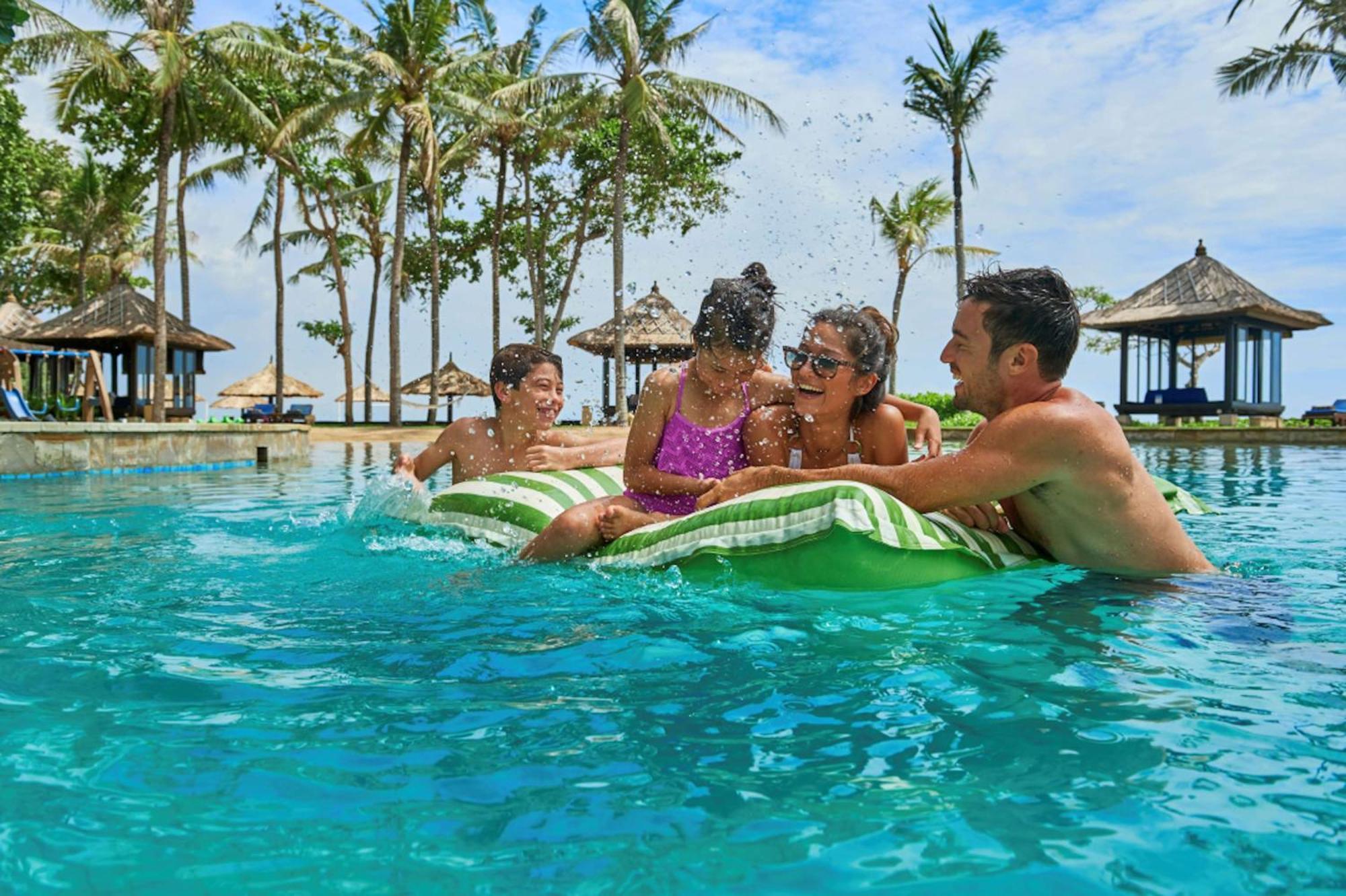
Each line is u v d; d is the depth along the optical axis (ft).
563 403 15.87
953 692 6.00
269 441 45.78
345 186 101.86
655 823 4.07
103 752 4.93
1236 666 6.55
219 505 20.06
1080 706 5.67
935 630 7.63
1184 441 62.49
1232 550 12.06
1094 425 9.39
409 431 82.84
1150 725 5.33
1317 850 3.79
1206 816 4.12
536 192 98.73
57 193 117.80
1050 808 4.22
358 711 5.65
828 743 5.07
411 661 6.81
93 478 31.50
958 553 9.59
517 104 77.61
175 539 13.70
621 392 76.89
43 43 53.88
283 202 94.84
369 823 4.08
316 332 123.13
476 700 5.88
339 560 11.55
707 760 4.83
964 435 61.67
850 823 4.06
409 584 9.86
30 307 130.00
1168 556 9.89
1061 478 9.43
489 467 15.71
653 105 72.54
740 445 12.10
